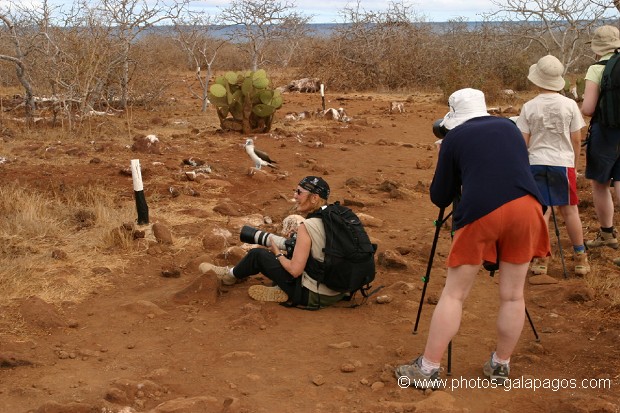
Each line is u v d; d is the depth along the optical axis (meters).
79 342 5.01
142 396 4.19
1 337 4.97
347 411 4.03
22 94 18.42
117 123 14.20
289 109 19.27
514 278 4.14
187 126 14.81
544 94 5.96
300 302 5.54
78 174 9.64
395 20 27.19
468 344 4.96
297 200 5.63
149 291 6.00
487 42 26.22
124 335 5.14
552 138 5.93
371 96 23.48
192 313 5.49
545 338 5.04
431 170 11.38
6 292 5.65
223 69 34.25
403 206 8.93
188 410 3.98
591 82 6.39
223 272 5.98
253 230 5.92
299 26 27.27
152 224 7.48
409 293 5.89
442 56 26.70
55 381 4.40
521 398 4.20
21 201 7.81
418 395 4.20
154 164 10.29
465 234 4.04
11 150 11.08
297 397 4.21
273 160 11.51
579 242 6.22
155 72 18.81
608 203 6.76
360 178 10.19
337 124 15.81
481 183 3.99
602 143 6.50
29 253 6.63
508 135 4.08
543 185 5.98
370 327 5.26
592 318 5.38
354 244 5.38
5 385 4.35
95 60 14.84
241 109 13.71
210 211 8.27
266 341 5.02
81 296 5.82
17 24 14.73
